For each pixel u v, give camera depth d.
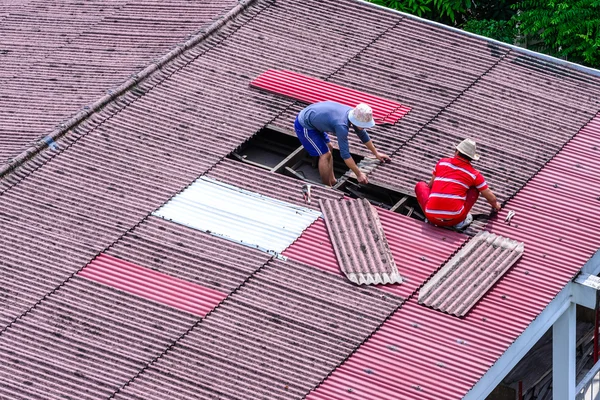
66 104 27.69
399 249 23.69
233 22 30.05
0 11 32.25
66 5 32.22
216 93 27.70
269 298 22.44
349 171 25.84
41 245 23.44
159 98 27.45
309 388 20.69
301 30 29.95
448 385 20.84
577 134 26.97
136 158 25.72
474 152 23.59
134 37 30.23
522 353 22.45
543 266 23.33
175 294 22.48
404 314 22.22
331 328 21.86
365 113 24.42
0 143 26.33
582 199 25.06
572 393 24.17
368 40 29.67
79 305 22.17
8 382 20.61
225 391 20.58
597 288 22.97
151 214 24.30
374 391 20.69
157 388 20.61
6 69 29.45
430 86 28.12
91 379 20.73
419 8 39.78
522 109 27.56
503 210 24.73
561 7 36.78
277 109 27.33
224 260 23.27
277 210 24.52
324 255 23.47
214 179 25.27
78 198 24.58
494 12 41.50
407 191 25.08
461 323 22.03
